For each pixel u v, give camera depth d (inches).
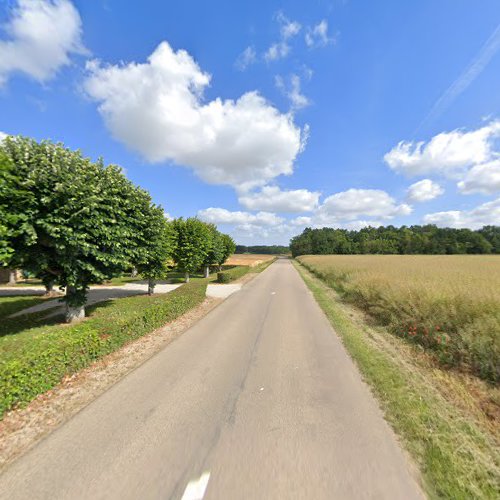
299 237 4370.1
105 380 164.1
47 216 248.8
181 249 775.1
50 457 99.7
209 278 944.9
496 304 216.1
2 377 120.7
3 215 224.5
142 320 252.4
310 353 212.8
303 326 294.4
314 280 800.9
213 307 403.2
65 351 160.1
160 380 165.2
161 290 668.7
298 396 145.9
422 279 365.7
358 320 321.1
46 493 84.4
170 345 231.6
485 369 169.8
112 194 345.1
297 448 104.6
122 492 84.9
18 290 647.1
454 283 309.6
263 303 433.1
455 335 205.6
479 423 123.6
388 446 105.7
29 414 126.7
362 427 118.0
